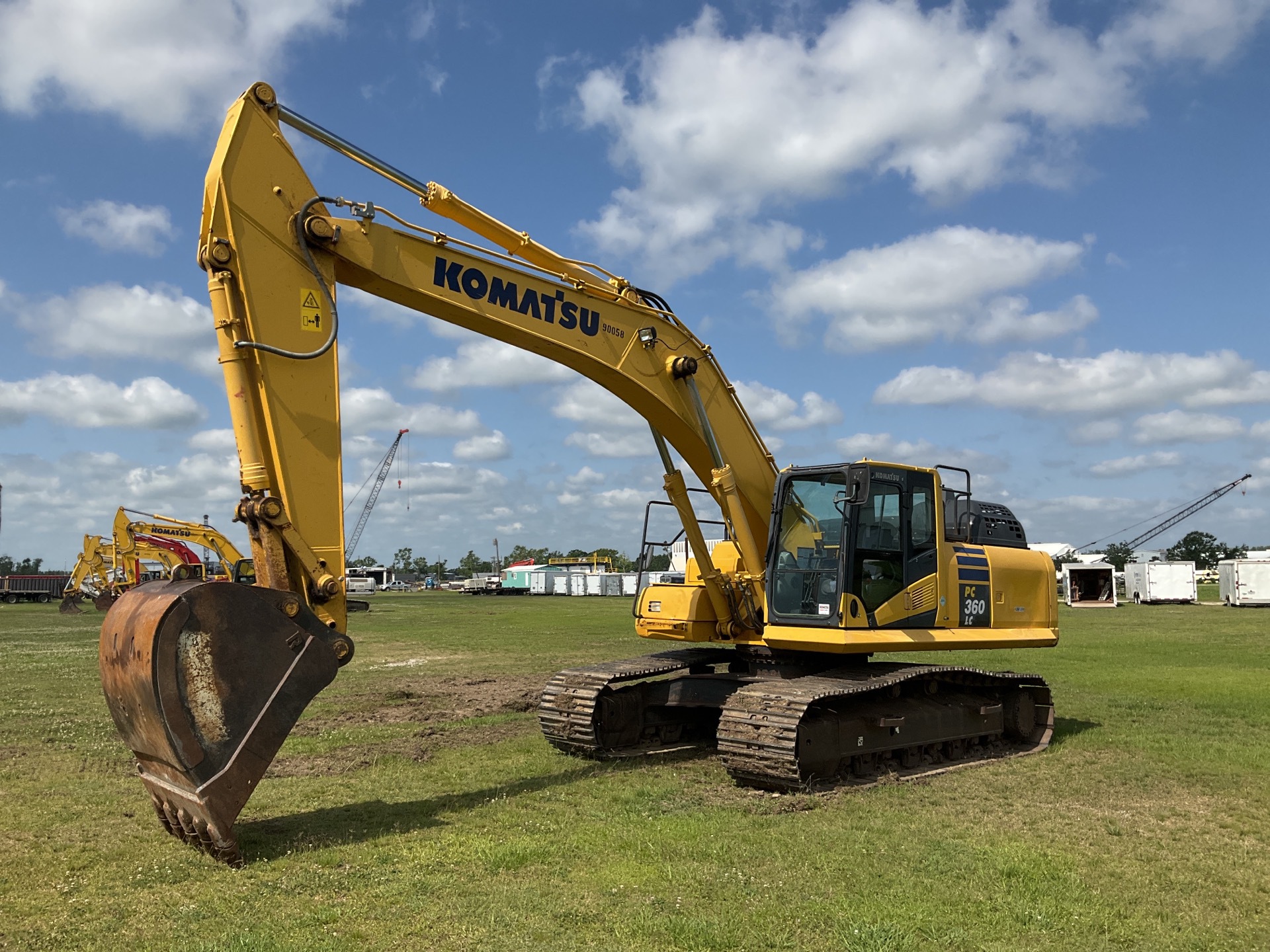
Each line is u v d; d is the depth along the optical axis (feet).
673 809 26.61
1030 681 38.99
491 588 271.08
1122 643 82.79
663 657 38.42
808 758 28.89
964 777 31.78
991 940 16.98
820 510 33.14
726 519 35.58
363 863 21.39
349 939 16.89
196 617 21.01
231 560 130.41
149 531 127.24
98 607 140.46
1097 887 19.99
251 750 21.38
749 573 34.94
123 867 21.25
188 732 20.68
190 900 19.12
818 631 31.78
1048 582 40.88
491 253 28.27
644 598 37.27
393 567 608.60
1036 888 19.72
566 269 30.89
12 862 21.58
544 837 23.52
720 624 35.60
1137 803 27.96
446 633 99.91
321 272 25.03
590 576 257.75
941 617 34.86
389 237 26.43
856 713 31.14
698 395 33.42
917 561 34.09
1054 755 35.68
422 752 34.91
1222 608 148.25
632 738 36.70
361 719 42.78
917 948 16.61
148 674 20.56
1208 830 24.85
